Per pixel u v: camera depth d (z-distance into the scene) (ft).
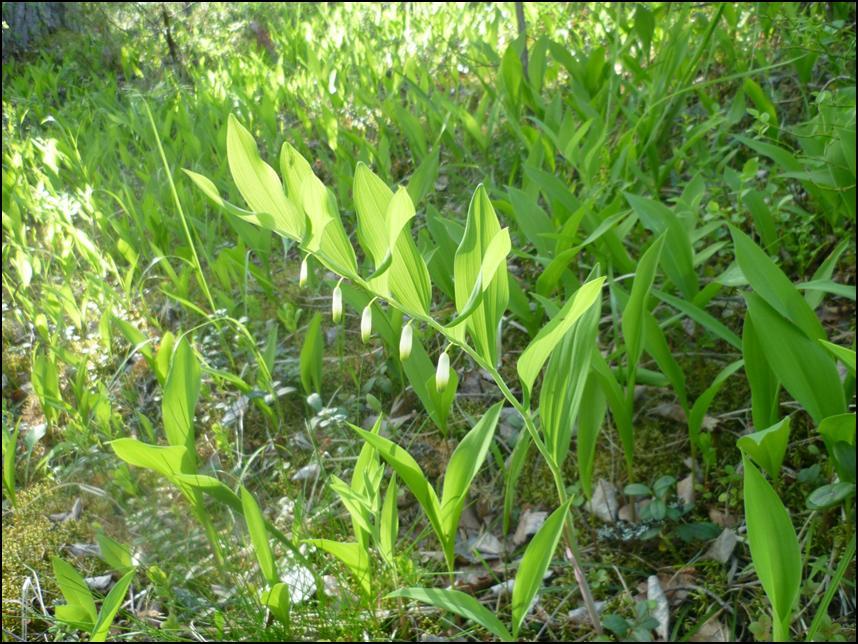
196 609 6.98
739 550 6.96
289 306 10.89
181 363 6.43
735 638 6.31
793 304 6.36
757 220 8.92
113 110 17.72
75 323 11.49
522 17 14.83
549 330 4.61
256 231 10.78
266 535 6.00
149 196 12.00
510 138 13.47
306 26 22.62
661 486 7.20
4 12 25.43
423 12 23.38
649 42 13.24
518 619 5.43
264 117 14.40
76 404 10.21
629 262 8.76
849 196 8.61
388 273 4.64
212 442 9.33
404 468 5.70
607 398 6.95
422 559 7.49
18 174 14.53
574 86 12.72
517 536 7.62
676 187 11.55
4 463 8.57
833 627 5.94
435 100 14.10
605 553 7.25
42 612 7.52
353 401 9.61
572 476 8.10
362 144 12.72
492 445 7.61
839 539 6.71
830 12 13.35
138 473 8.41
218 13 27.45
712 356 8.96
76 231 11.26
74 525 8.45
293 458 8.96
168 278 12.29
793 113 12.36
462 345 4.94
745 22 14.74
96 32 26.78
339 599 6.93
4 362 11.25
